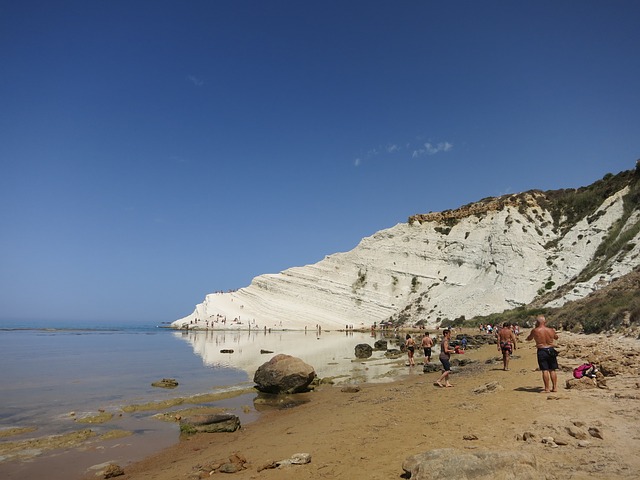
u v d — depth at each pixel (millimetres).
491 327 47531
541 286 60906
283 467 7281
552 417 8211
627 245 47000
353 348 39219
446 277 78500
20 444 10719
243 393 17469
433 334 55781
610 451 6074
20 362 28609
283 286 89188
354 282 86312
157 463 9117
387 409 11430
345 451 7891
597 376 11773
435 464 5332
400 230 92188
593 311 30219
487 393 11703
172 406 15172
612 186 68188
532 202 78125
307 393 17156
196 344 45938
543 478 4941
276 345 43469
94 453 10039
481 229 80812
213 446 10156
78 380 20891
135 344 46125
